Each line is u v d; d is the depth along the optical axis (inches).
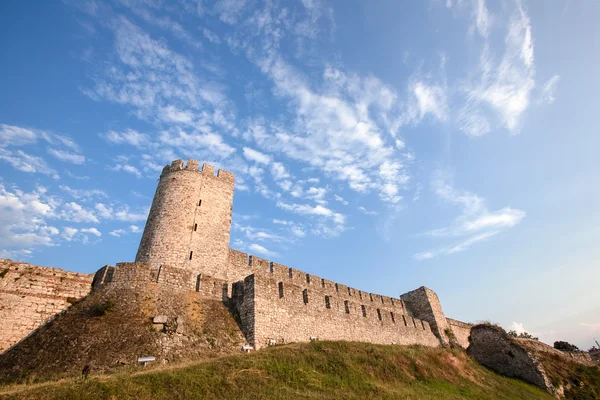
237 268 1492.4
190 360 884.6
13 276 1008.9
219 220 1544.0
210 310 1122.7
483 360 1595.7
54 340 877.8
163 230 1393.9
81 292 1078.4
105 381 630.5
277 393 703.1
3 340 908.0
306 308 1316.4
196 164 1632.6
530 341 1995.6
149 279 1096.8
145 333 919.7
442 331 2075.5
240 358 866.8
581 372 1700.3
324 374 874.8
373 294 2032.5
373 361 1037.2
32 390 585.9
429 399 879.7
